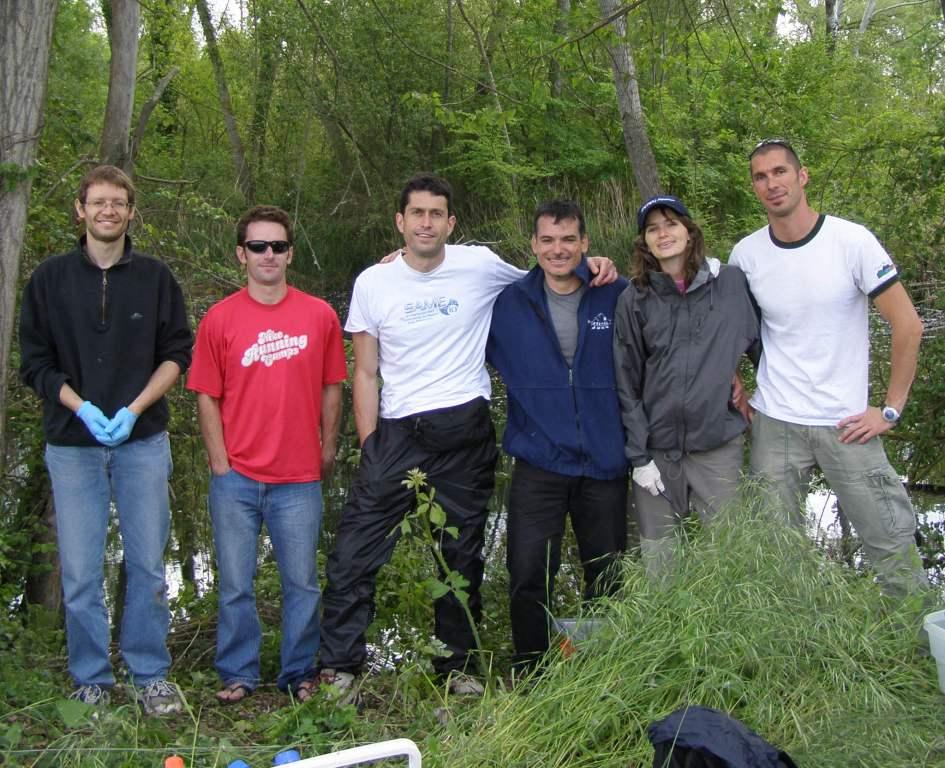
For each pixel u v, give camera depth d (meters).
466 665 4.64
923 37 14.35
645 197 8.06
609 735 3.57
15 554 6.43
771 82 11.06
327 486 8.20
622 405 4.46
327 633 4.48
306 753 3.72
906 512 4.36
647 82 11.45
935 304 6.72
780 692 3.64
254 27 17.27
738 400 4.48
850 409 4.29
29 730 3.81
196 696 4.55
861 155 7.63
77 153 8.02
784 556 4.02
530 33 10.32
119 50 7.71
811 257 4.27
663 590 3.95
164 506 4.29
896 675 3.77
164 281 4.25
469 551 4.54
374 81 16.75
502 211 15.88
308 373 4.43
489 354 4.58
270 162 18.03
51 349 4.15
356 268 16.78
